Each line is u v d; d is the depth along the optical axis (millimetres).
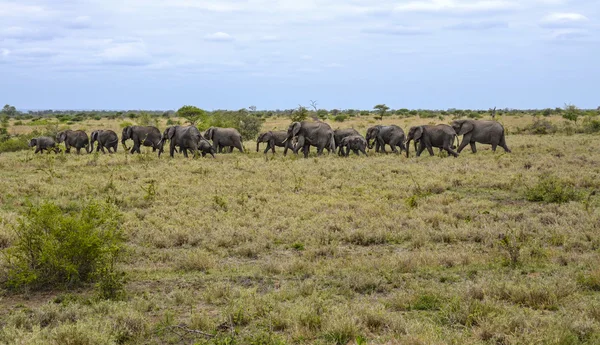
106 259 10812
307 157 31516
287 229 14422
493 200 18172
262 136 34781
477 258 11500
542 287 8977
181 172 24406
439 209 16484
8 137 48969
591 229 13492
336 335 7594
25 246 10391
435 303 8812
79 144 37062
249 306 8648
